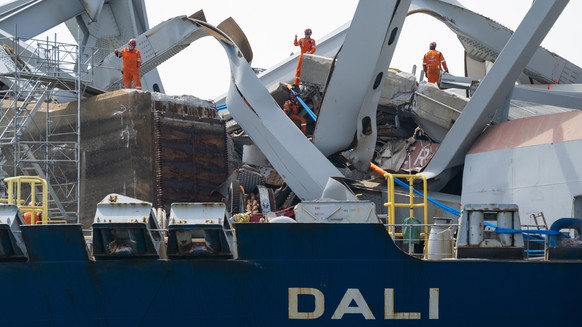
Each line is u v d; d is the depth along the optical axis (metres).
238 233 35.53
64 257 35.78
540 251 40.31
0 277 36.03
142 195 51.28
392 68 66.44
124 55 60.62
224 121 55.03
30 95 52.25
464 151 52.06
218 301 35.75
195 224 34.97
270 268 35.69
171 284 35.69
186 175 52.41
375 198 52.00
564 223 37.16
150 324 35.81
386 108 58.03
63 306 36.03
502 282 36.00
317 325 35.84
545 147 46.31
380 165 58.56
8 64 61.72
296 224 35.53
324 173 51.03
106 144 52.28
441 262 35.84
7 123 54.31
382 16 49.16
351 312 35.88
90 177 52.41
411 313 35.91
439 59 68.31
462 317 36.03
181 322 35.78
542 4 48.62
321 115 52.66
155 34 67.12
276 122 51.88
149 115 51.72
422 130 58.03
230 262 35.62
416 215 51.12
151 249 35.41
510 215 36.97
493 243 36.88
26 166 53.06
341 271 35.78
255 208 51.34
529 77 68.44
